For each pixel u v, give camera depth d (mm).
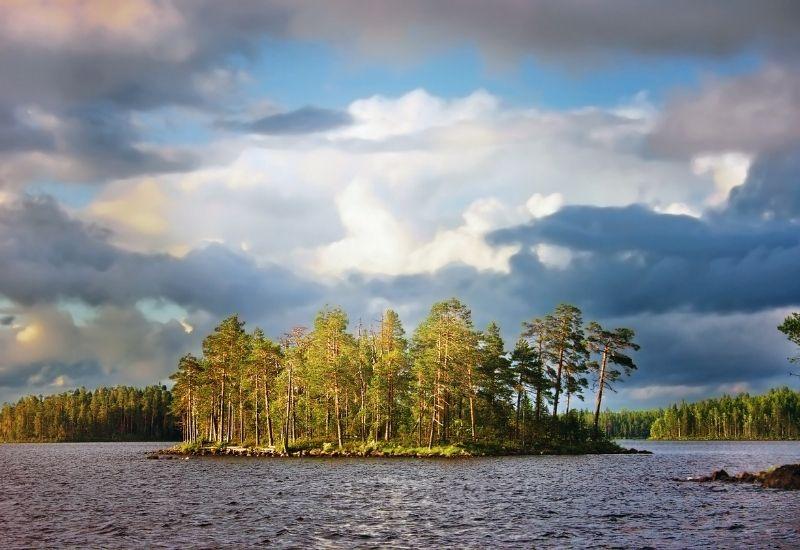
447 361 96938
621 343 100000
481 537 32562
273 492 52031
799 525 34688
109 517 39812
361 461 87562
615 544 30750
